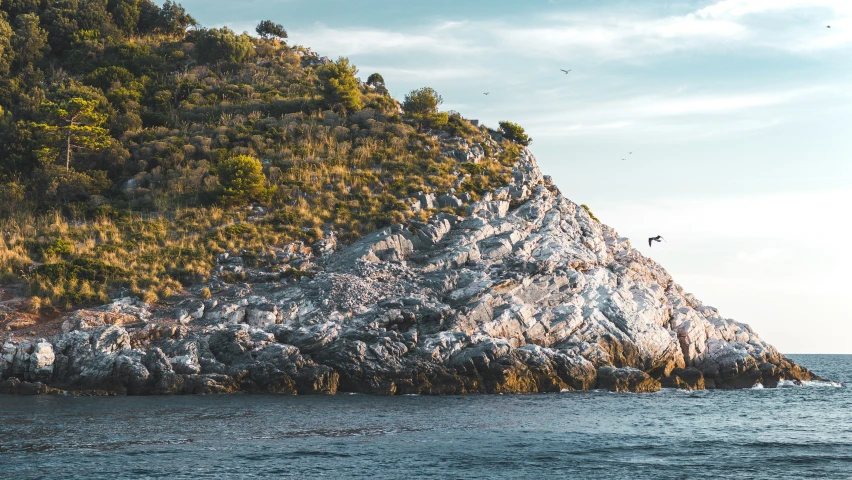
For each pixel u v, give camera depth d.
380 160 78.19
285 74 102.25
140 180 73.88
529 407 43.28
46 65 101.00
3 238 61.28
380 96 96.50
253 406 40.78
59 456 28.91
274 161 76.38
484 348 49.97
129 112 84.81
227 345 48.34
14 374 45.28
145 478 26.64
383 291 55.72
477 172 77.88
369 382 47.47
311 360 48.22
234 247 62.88
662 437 36.31
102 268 57.12
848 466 31.28
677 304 64.00
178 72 101.12
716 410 45.75
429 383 48.22
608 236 74.38
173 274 59.03
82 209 68.06
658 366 57.25
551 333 54.34
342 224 67.50
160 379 45.28
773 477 29.42
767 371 61.09
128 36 112.56
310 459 29.73
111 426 34.44
